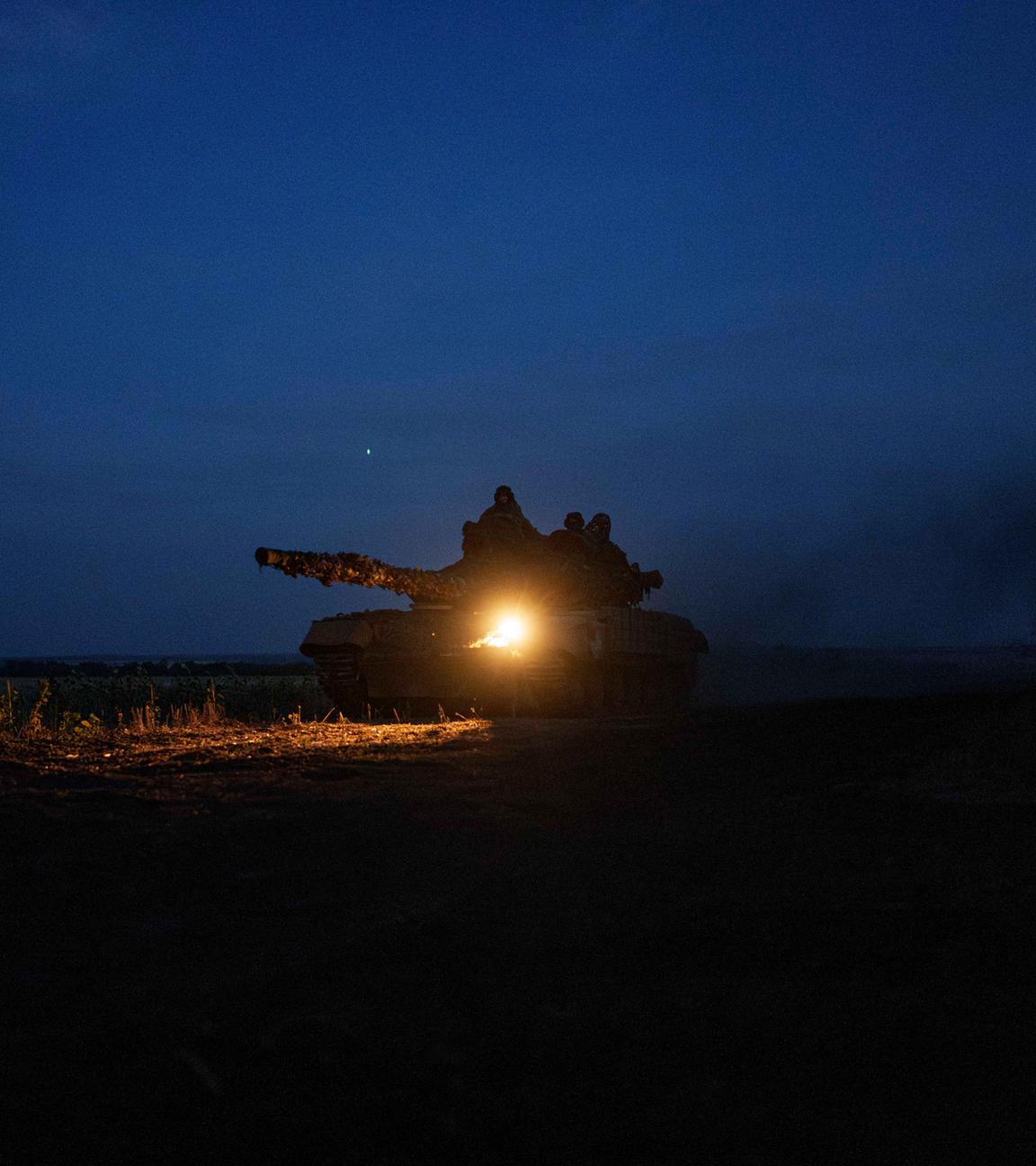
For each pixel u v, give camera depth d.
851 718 14.14
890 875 6.36
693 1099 3.57
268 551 16.78
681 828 7.83
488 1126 3.41
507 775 10.43
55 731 14.87
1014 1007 4.35
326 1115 3.49
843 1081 3.70
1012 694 15.34
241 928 5.49
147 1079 3.76
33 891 6.19
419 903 5.90
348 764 11.12
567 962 4.93
